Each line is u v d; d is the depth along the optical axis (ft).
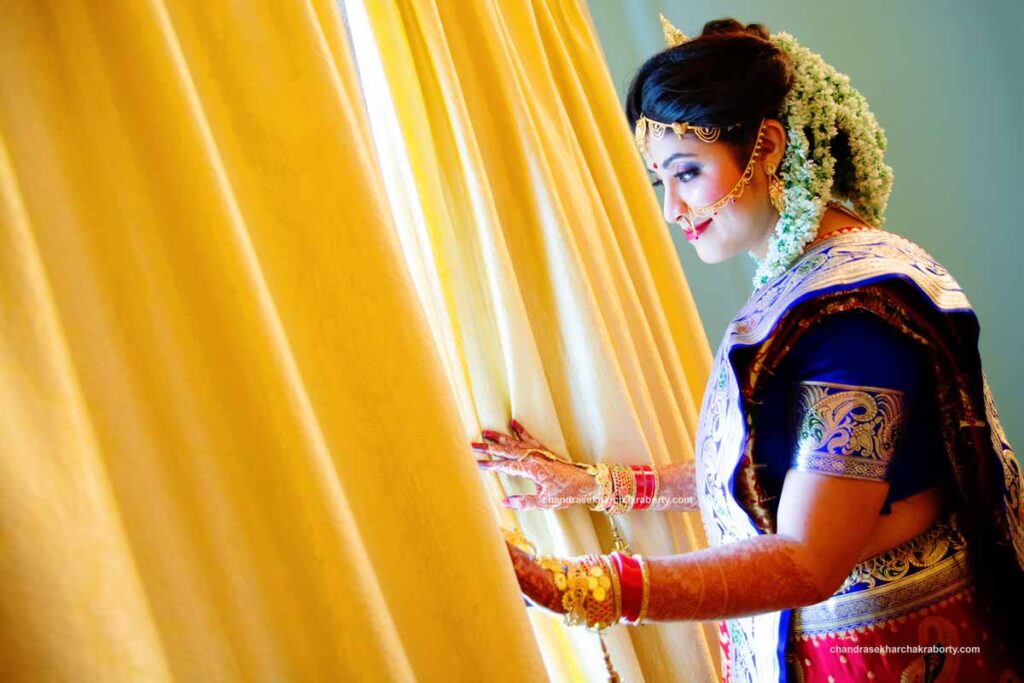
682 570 3.03
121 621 2.22
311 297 2.99
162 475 2.55
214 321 2.61
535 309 4.71
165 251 2.65
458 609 2.92
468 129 4.42
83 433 2.31
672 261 5.67
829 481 3.03
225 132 3.01
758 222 3.58
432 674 2.92
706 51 3.44
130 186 2.64
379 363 2.98
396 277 3.01
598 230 5.04
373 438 2.98
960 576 3.34
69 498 2.21
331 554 2.58
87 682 2.12
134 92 2.64
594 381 4.57
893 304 3.12
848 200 3.74
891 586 3.30
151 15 2.64
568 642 4.46
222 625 2.53
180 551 2.52
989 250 7.89
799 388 3.19
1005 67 7.77
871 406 3.02
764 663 3.61
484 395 4.53
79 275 2.54
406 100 4.50
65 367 2.31
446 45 4.49
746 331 3.43
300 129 3.03
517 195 4.74
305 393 2.86
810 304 3.18
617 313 4.75
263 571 2.60
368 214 3.02
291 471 2.58
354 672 2.56
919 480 3.32
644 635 4.60
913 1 7.88
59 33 2.64
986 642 3.33
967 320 3.18
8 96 2.51
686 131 3.47
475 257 4.55
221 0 3.04
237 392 2.61
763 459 3.37
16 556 2.09
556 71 5.44
